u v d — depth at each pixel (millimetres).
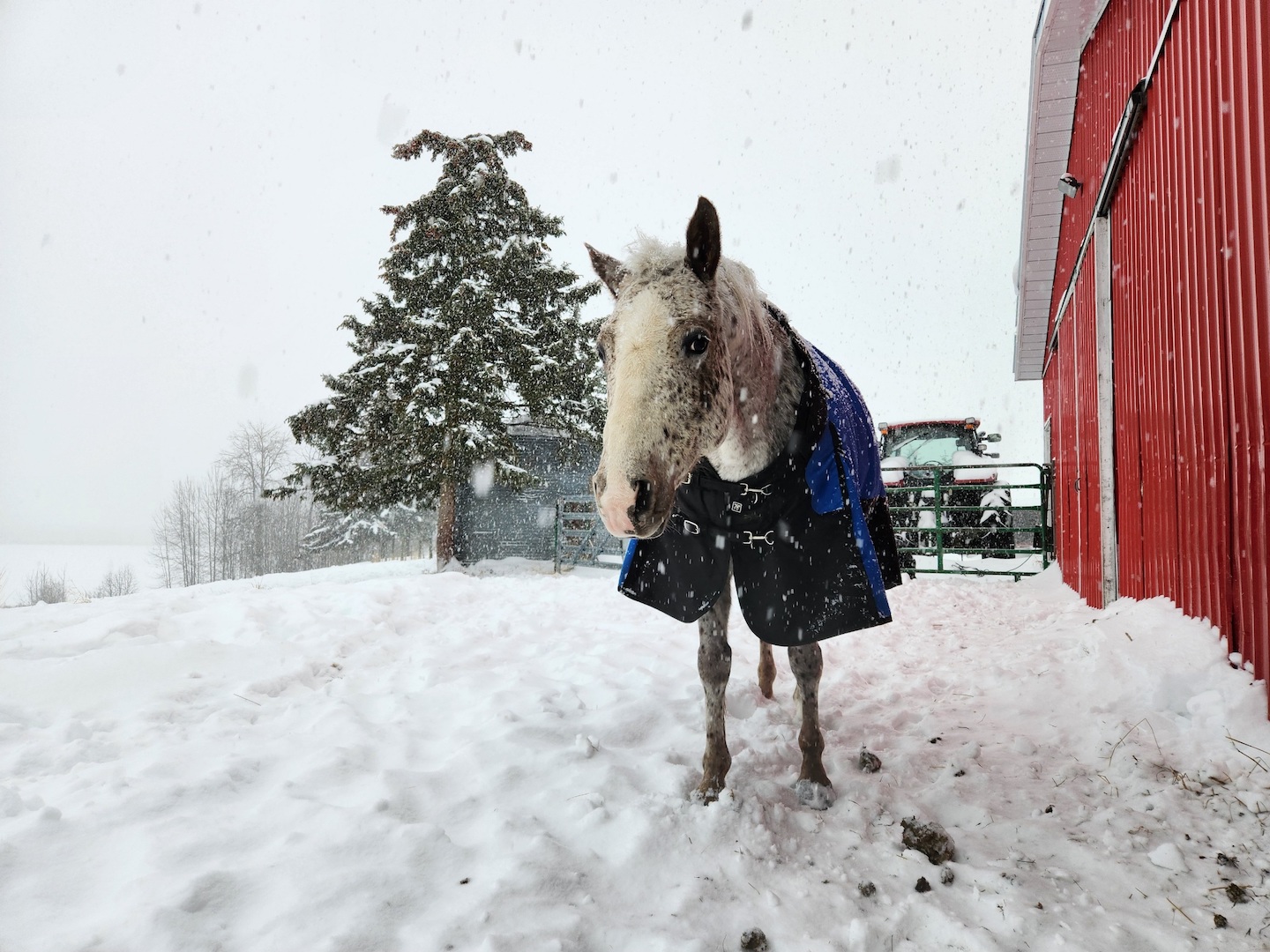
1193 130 3652
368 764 2832
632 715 3400
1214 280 3377
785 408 2668
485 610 6680
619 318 2209
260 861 2027
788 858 2297
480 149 14992
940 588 8383
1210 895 2080
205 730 3191
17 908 1809
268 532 40188
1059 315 8477
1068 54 6770
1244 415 3092
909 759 3105
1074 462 7367
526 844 2184
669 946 1784
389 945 1721
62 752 2865
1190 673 3260
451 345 13227
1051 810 2619
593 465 15977
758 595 2713
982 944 1848
